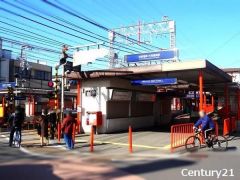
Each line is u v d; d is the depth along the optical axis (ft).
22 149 54.34
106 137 70.33
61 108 68.08
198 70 68.80
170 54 74.23
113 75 75.61
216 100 174.91
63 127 55.31
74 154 49.52
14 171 37.11
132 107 90.02
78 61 73.05
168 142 62.18
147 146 57.47
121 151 52.24
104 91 78.74
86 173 35.88
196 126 54.54
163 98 112.27
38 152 51.31
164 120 113.29
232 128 84.74
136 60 77.77
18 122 57.16
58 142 62.13
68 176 34.53
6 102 102.78
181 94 119.34
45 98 120.06
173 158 45.50
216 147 54.75
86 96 80.53
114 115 81.66
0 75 173.47
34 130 88.63
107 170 37.45
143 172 36.27
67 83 74.33
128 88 85.35
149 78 81.35
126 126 86.22
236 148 55.26
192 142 54.19
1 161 43.57
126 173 35.81
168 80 71.82
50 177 34.06
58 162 42.78
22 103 123.24
